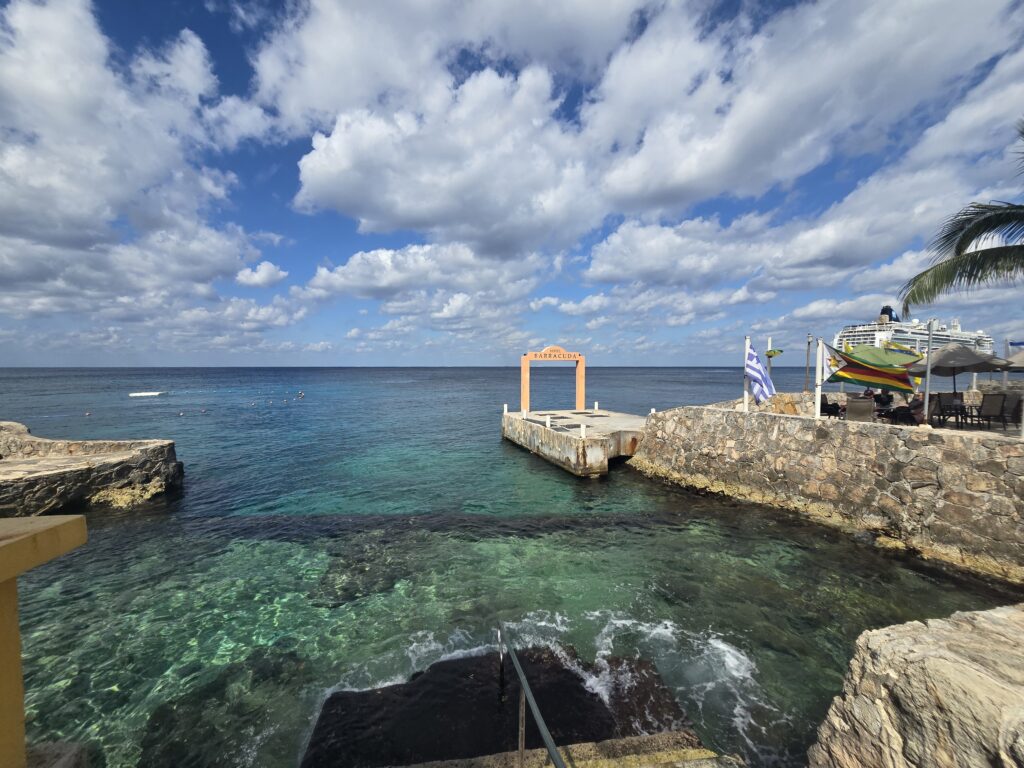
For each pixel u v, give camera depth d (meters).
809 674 6.63
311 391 76.25
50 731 5.95
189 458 23.08
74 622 8.41
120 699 6.48
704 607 8.51
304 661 7.18
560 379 125.19
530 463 21.64
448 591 9.34
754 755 5.23
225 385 94.00
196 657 7.36
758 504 14.37
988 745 2.88
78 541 2.09
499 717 5.81
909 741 3.43
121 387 84.19
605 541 11.91
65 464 15.41
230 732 5.83
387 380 120.56
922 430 11.02
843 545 11.16
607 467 18.97
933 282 10.90
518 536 12.39
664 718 5.75
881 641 4.04
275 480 18.84
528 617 8.25
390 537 12.43
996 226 10.11
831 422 12.93
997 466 9.57
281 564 10.79
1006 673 3.28
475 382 107.12
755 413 15.19
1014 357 13.47
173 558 11.16
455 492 16.97
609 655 7.07
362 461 22.36
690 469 17.05
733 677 6.56
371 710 6.03
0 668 1.86
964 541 9.84
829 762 4.17
